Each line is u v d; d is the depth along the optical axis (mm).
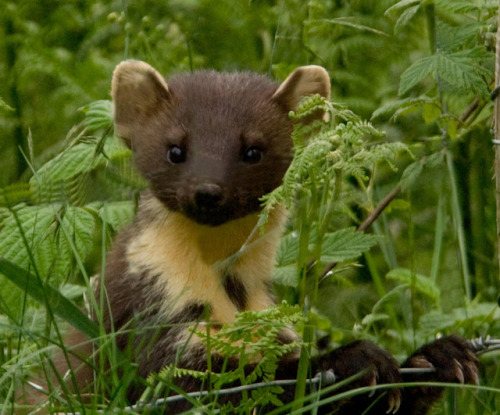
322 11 14133
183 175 10188
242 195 10180
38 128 15500
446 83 11891
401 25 11844
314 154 7980
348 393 8398
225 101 10648
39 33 16562
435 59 11250
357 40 15023
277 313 8438
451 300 13297
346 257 11000
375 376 9086
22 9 17156
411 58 15227
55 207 10742
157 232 10266
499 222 9414
